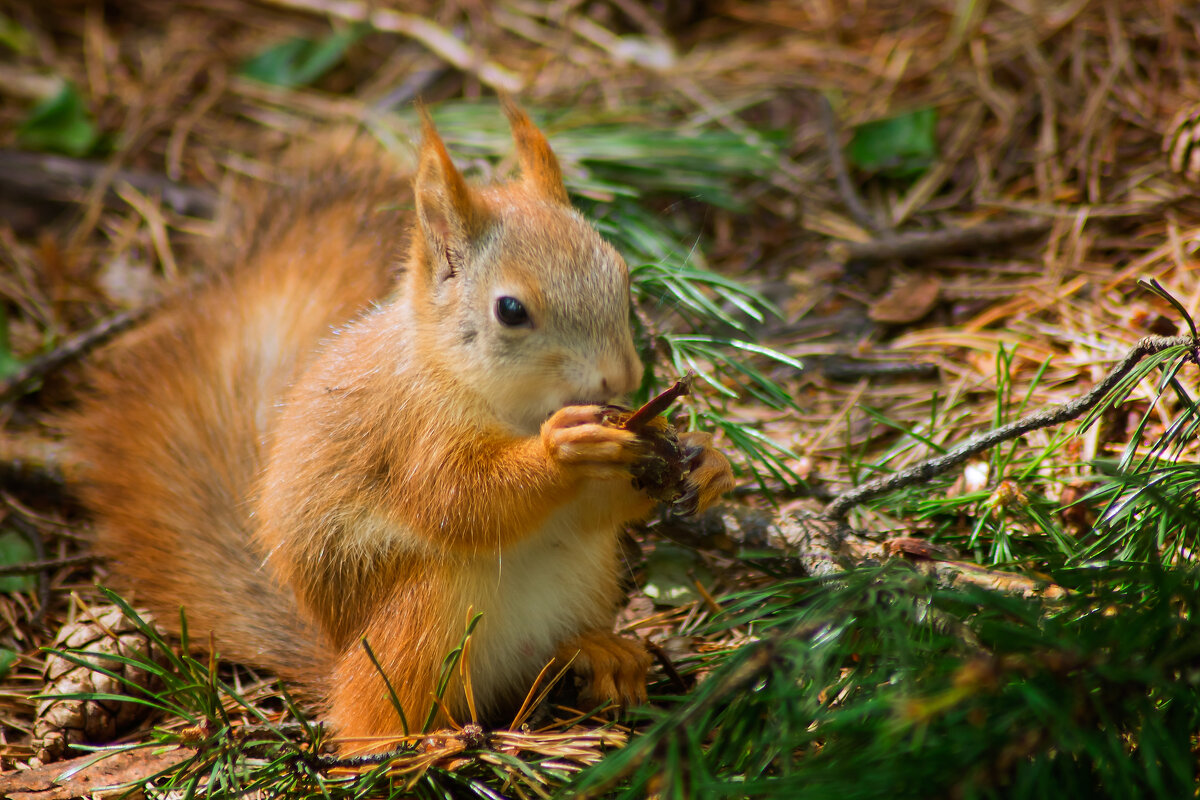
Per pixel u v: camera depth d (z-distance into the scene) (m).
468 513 2.23
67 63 2.66
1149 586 2.19
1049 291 2.34
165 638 2.27
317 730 2.21
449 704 2.24
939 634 2.19
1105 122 2.39
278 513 2.25
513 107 2.26
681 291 2.31
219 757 2.20
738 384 2.31
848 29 2.58
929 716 2.15
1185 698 2.16
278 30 2.79
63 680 2.25
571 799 2.18
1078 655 2.16
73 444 2.30
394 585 2.24
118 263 2.40
